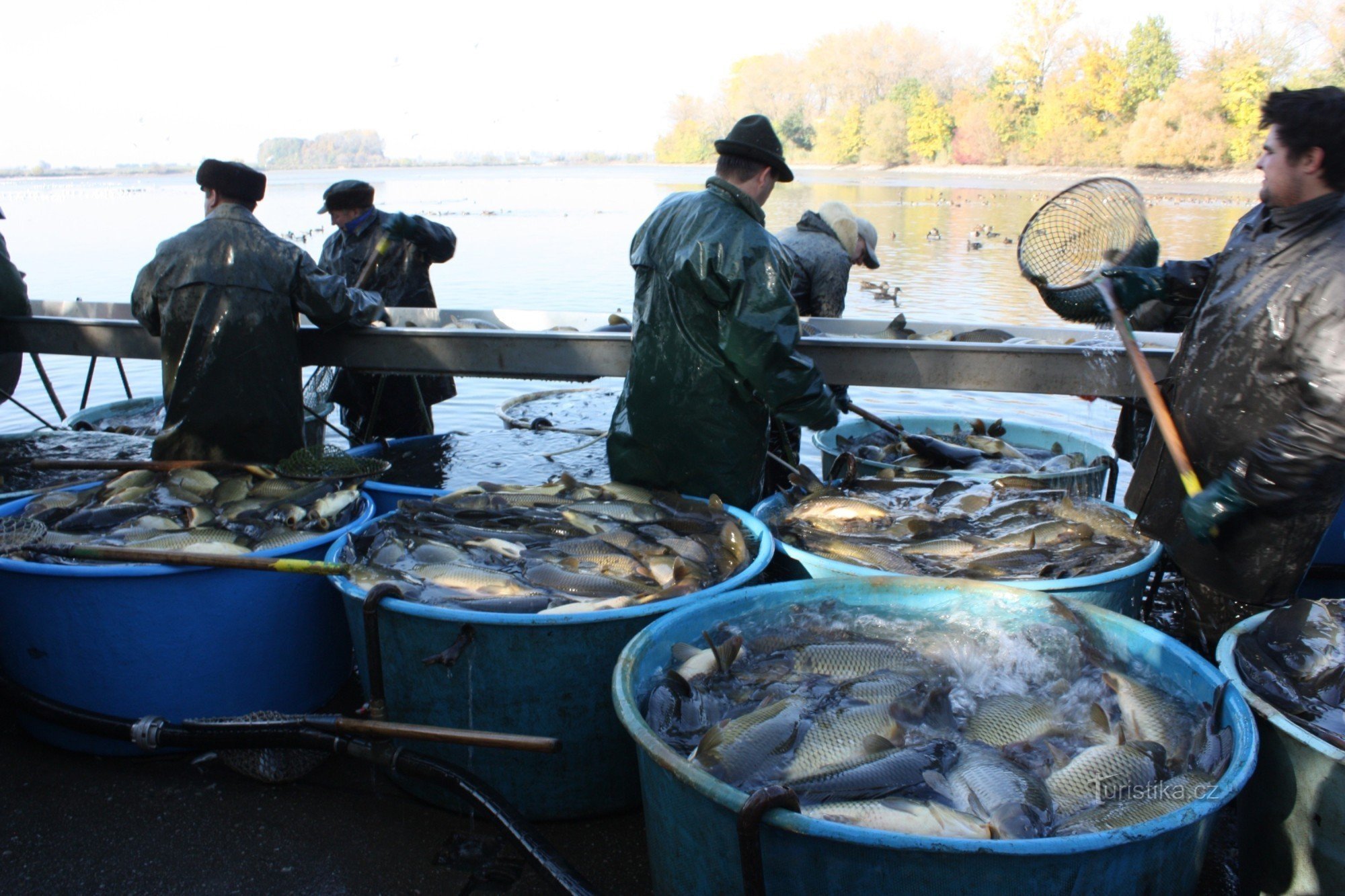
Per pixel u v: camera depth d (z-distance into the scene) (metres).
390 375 5.66
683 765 2.03
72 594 3.15
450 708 2.90
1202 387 2.98
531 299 13.88
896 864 1.82
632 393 3.98
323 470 4.13
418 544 3.56
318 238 23.53
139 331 5.09
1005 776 2.21
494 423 8.05
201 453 4.39
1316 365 2.59
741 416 3.89
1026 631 2.88
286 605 3.47
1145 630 2.68
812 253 6.24
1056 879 1.79
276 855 2.84
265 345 4.35
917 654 2.86
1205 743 2.22
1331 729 2.33
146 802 3.09
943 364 4.32
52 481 4.94
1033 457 5.50
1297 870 2.27
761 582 3.65
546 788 2.96
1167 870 1.93
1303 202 2.70
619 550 3.49
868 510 3.95
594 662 2.85
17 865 2.78
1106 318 3.43
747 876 1.88
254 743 2.95
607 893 2.71
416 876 2.76
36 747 3.42
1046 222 3.64
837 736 2.35
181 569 3.17
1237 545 2.98
